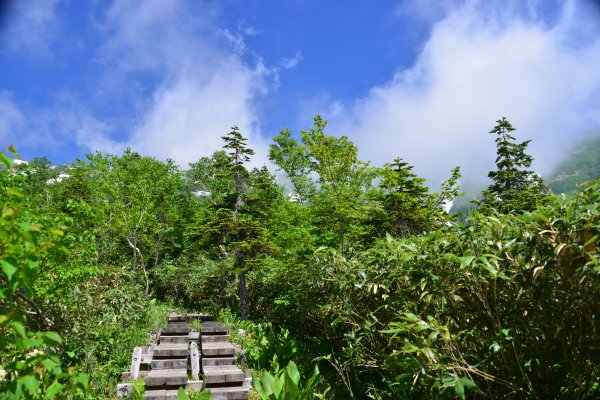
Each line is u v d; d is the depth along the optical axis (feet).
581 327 9.66
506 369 11.10
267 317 37.17
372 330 16.07
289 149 101.71
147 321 30.30
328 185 33.58
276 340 25.02
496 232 11.08
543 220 9.70
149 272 56.18
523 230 10.44
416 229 37.52
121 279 30.63
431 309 13.19
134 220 54.08
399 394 14.05
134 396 18.63
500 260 11.04
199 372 22.47
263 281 40.14
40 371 5.91
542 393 10.67
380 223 37.22
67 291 19.85
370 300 17.52
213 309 46.50
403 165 39.55
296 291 27.20
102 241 37.11
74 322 20.21
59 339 5.89
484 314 11.36
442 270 11.70
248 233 41.06
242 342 27.86
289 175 100.68
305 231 38.78
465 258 10.38
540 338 10.73
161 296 58.29
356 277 17.38
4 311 5.93
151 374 19.94
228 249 39.99
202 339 26.37
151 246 62.59
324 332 23.07
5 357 8.91
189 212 88.02
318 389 19.30
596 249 8.82
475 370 10.39
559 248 8.77
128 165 66.08
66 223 17.15
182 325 30.17
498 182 64.75
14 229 6.01
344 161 32.71
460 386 9.64
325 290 21.22
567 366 10.10
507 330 10.08
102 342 21.77
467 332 11.08
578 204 9.50
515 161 64.75
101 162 61.36
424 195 38.99
